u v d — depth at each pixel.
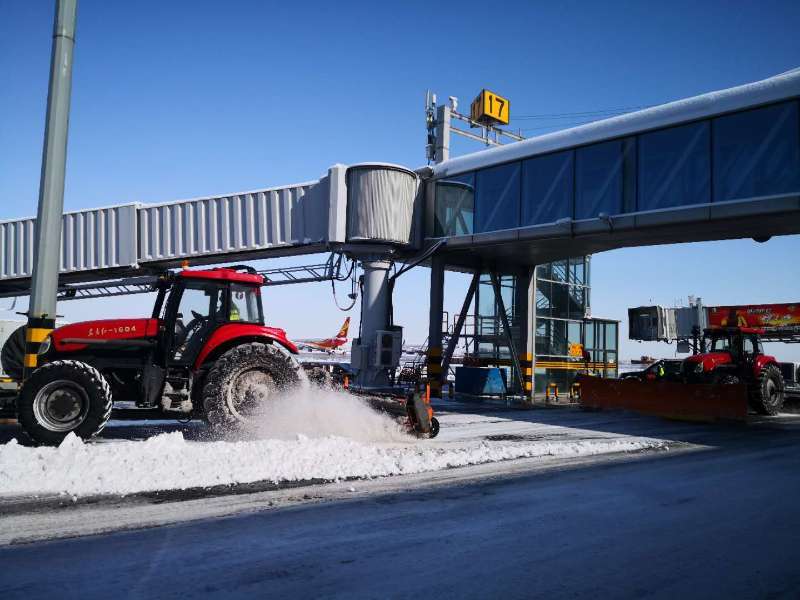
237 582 3.23
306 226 15.59
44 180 8.59
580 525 4.48
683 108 11.64
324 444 6.75
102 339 7.73
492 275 17.38
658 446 8.61
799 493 5.70
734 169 11.03
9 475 5.13
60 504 4.57
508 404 16.02
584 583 3.36
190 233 16.94
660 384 13.06
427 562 3.62
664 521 4.64
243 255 16.70
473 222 15.01
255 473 5.68
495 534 4.20
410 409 8.34
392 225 14.92
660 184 11.96
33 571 3.30
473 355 19.81
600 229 12.67
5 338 13.63
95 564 3.42
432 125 20.72
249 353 7.60
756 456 7.94
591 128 12.99
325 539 3.98
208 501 4.80
